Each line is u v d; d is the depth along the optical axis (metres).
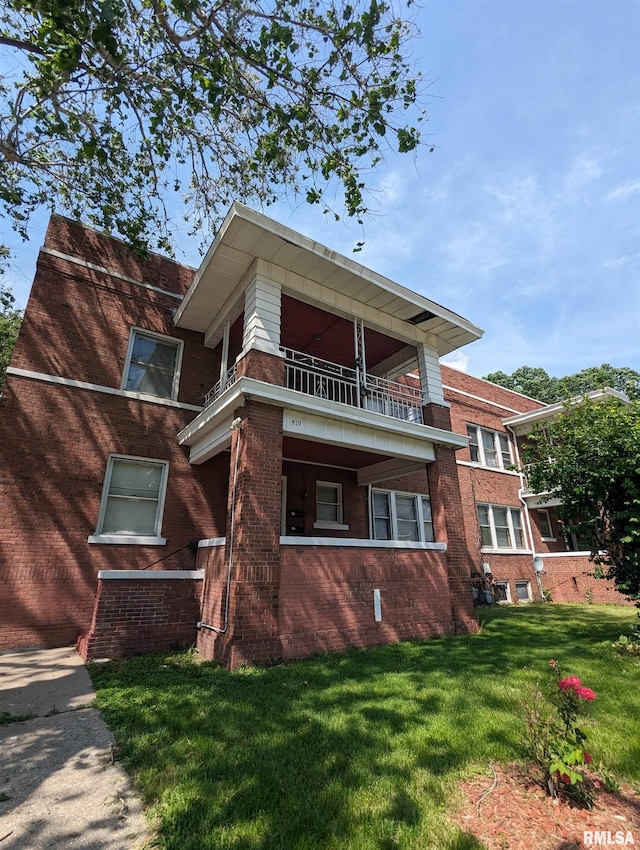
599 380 8.83
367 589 7.63
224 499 9.96
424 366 10.70
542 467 8.49
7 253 9.82
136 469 9.30
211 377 10.73
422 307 9.89
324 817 2.57
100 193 8.59
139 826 2.55
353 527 12.05
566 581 16.30
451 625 8.62
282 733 3.72
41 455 8.23
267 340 7.79
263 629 6.29
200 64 5.79
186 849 2.30
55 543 7.98
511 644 7.41
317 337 11.27
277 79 5.86
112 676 5.52
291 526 11.02
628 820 2.61
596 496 7.64
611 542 7.66
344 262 8.49
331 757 3.29
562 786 2.85
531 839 2.41
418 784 2.93
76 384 8.94
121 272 10.12
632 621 9.87
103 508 8.70
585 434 7.94
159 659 6.44
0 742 3.66
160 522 9.15
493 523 16.73
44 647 7.40
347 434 8.52
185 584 7.44
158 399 9.81
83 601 7.95
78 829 2.51
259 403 7.36
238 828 2.47
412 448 9.60
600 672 5.54
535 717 3.28
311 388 11.99
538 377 42.91
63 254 9.51
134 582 7.02
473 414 17.78
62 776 3.11
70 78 5.61
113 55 4.54
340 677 5.39
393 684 5.07
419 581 8.47
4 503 7.71
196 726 3.89
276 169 7.52
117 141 7.83
